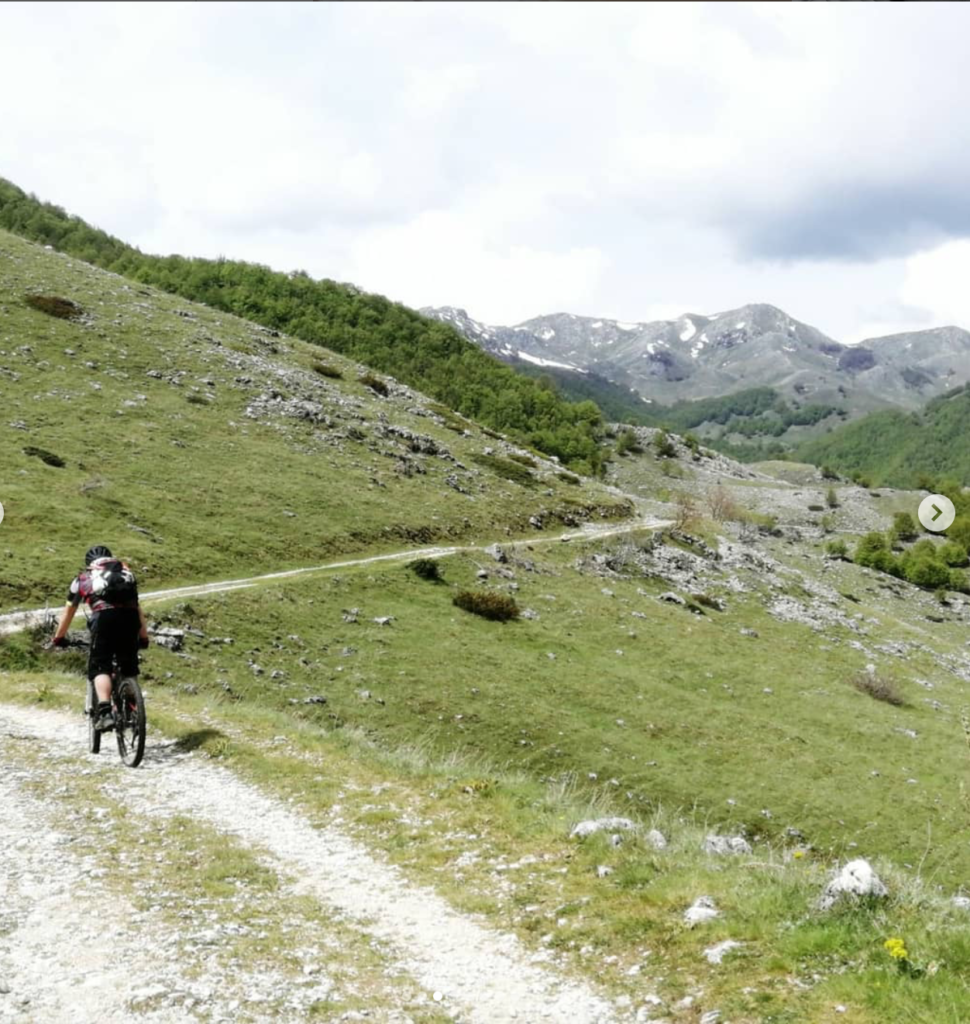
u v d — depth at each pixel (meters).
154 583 48.09
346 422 94.12
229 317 125.19
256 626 44.91
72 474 57.78
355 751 14.98
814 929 6.64
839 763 49.28
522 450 123.19
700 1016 5.90
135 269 191.88
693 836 10.02
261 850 10.04
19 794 12.15
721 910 7.39
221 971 6.82
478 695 45.38
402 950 7.39
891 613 132.75
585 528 94.31
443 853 9.80
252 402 88.25
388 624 51.31
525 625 58.91
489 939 7.59
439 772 13.39
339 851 10.12
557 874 8.90
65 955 7.06
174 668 37.66
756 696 58.62
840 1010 5.59
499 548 72.69
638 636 64.06
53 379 75.31
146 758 14.45
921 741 56.66
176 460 67.81
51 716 18.61
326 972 6.88
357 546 65.38
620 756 43.53
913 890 7.23
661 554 90.75
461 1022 6.10
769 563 108.25
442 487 87.94
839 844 40.84
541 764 40.81
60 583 41.97
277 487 69.75
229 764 14.09
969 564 176.38
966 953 5.96
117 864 9.38
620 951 7.08
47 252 116.75
